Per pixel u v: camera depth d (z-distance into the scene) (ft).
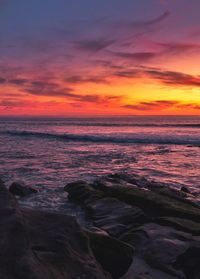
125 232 26.00
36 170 63.00
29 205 37.55
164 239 22.45
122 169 65.26
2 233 11.96
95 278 12.48
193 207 31.71
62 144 124.88
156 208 31.48
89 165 70.54
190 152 97.45
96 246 17.57
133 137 143.64
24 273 10.81
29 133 184.65
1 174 58.23
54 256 12.64
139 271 19.58
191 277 18.37
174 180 54.03
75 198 38.47
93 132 197.57
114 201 33.06
